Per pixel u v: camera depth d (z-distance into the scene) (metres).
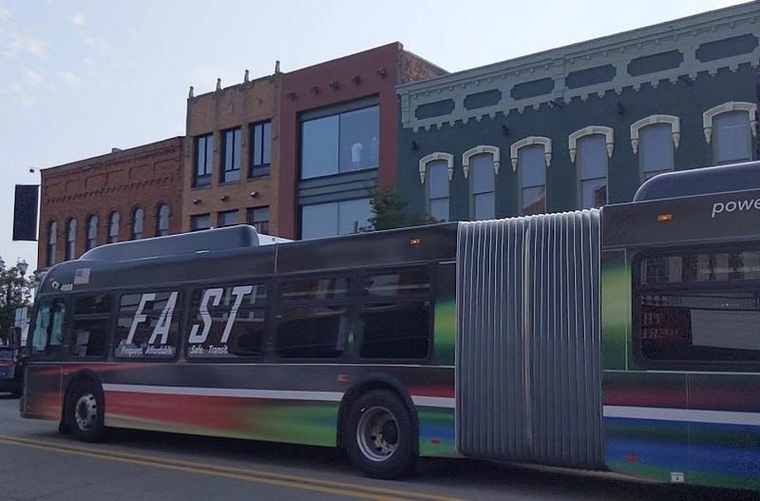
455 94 22.73
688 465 7.66
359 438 9.95
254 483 9.54
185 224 30.91
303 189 27.09
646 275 8.16
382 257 10.11
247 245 12.30
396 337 9.79
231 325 11.59
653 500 8.55
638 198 8.71
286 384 10.72
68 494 8.98
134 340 12.90
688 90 18.70
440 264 9.57
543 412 8.60
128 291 13.23
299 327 10.77
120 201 33.81
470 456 9.05
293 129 27.42
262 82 28.75
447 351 9.32
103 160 34.69
